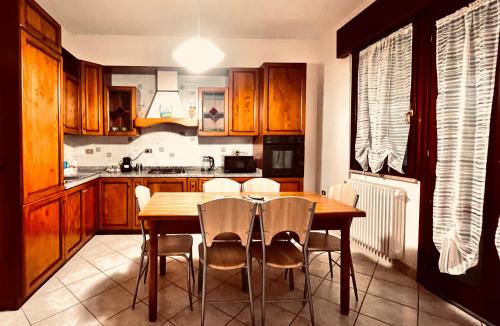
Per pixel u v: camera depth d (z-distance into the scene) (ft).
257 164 13.94
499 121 6.03
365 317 6.67
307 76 14.25
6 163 6.66
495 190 6.16
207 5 10.85
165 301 7.23
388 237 8.84
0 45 6.52
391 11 8.71
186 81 14.39
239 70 13.17
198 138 14.52
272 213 6.22
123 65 13.43
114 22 12.24
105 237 12.03
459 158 6.54
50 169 8.04
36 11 7.26
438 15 7.44
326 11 11.43
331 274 8.64
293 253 7.05
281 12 11.48
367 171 10.53
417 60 8.20
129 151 14.14
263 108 12.77
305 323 6.44
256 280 8.41
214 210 6.07
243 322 6.46
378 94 9.45
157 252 6.59
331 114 13.07
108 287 7.89
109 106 13.12
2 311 6.76
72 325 6.27
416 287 8.08
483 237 6.44
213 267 6.29
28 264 7.05
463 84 6.45
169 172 13.17
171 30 13.12
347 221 6.91
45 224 7.85
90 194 11.37
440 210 7.11
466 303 6.87
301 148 12.87
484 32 6.02
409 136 8.57
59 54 8.52
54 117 8.23
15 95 6.60
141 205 7.48
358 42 10.44
